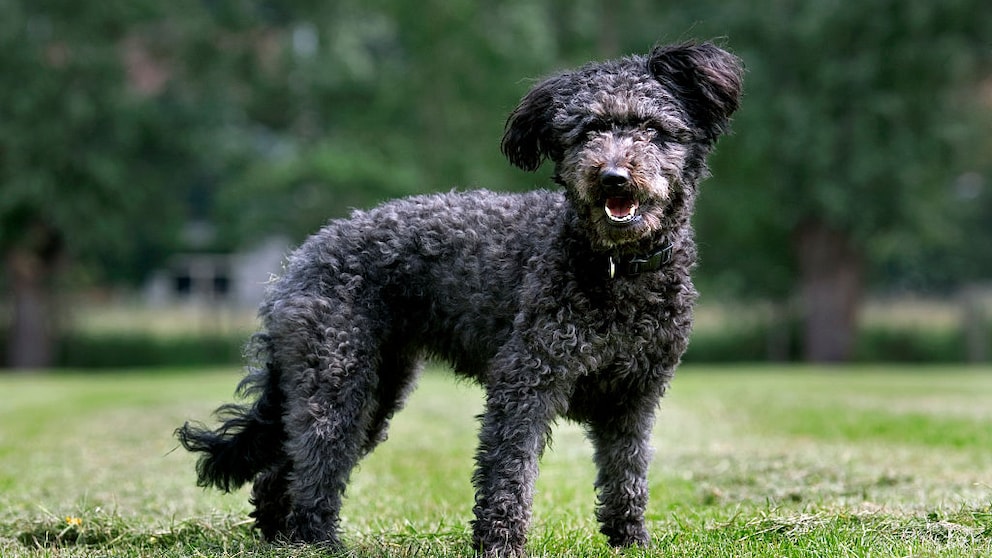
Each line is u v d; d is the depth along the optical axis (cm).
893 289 3878
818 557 513
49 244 3083
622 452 573
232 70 3228
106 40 3009
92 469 868
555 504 704
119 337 3152
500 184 3020
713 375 2150
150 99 3050
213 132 3136
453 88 3159
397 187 2983
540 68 3114
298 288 600
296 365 592
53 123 2883
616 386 561
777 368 2723
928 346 3008
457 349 598
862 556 507
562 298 536
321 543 567
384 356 614
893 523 565
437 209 600
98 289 3606
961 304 3053
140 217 3164
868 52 2744
